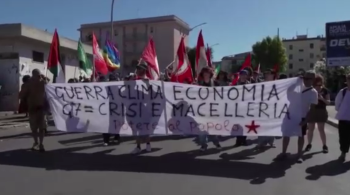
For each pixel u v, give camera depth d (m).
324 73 42.03
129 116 9.13
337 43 19.38
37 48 23.36
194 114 8.84
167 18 68.38
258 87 8.43
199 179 6.57
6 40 21.44
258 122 8.41
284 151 8.15
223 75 11.35
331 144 10.24
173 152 9.02
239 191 5.86
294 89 8.10
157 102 9.00
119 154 8.82
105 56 17.62
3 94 21.62
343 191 5.89
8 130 13.87
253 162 7.91
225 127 8.66
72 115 9.41
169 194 5.71
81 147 9.82
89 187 6.11
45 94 9.38
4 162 7.99
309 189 5.98
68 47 25.38
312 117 9.02
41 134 9.23
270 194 5.72
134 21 70.19
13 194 5.77
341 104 8.09
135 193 5.78
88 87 9.35
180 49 11.55
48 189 6.01
